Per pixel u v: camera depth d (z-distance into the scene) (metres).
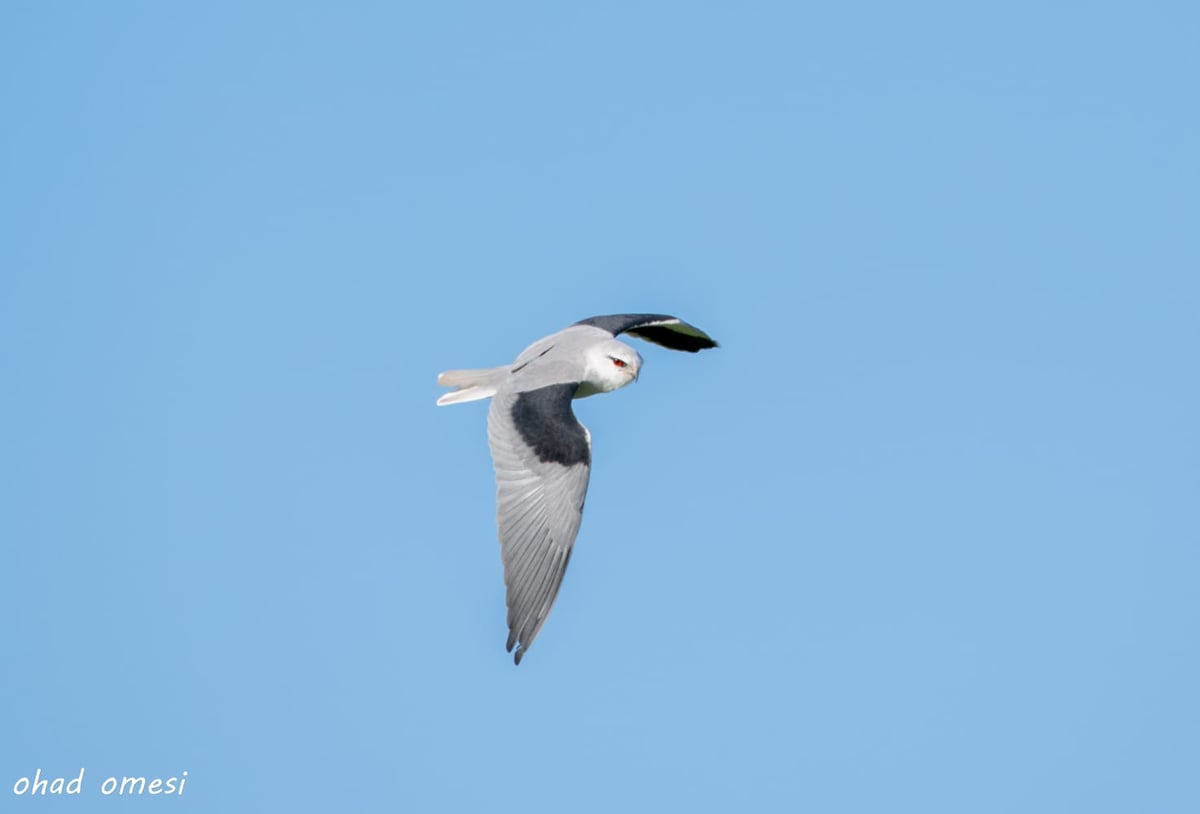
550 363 15.39
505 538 13.77
